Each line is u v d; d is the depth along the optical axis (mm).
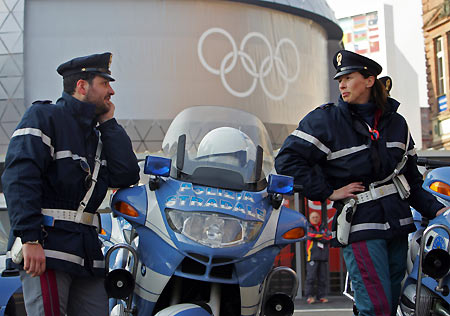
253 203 3898
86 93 3969
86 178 3814
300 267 14133
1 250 7207
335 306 12172
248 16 41469
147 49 40062
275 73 42000
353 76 4383
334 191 4289
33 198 3549
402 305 4742
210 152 4109
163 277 3701
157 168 3869
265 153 4340
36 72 40188
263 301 3971
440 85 36031
